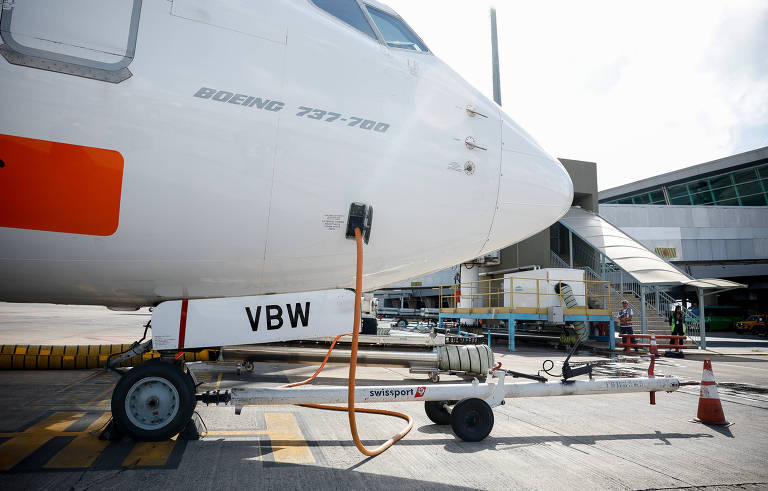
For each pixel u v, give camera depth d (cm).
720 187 4644
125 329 1755
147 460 308
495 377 406
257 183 318
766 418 517
